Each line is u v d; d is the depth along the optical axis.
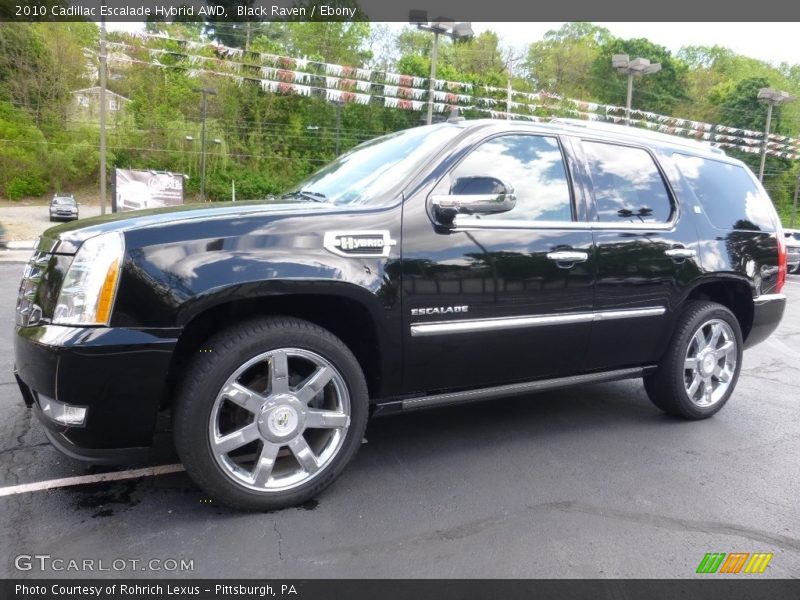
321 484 2.72
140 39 27.78
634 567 2.32
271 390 2.56
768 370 5.75
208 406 2.42
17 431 3.46
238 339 2.46
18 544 2.33
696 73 68.88
